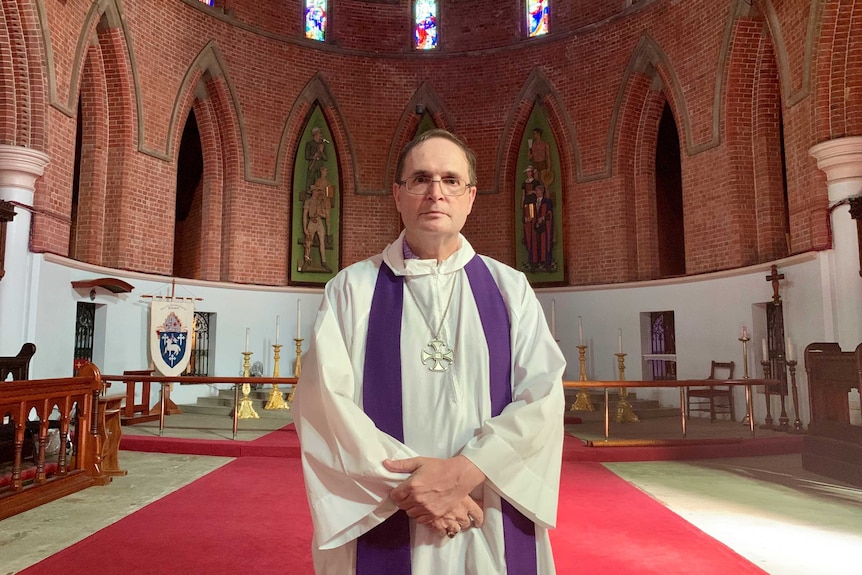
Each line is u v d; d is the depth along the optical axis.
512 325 1.63
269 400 11.73
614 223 13.16
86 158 11.27
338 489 1.41
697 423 10.23
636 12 12.69
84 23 10.27
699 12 11.45
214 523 4.49
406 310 1.60
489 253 14.51
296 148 14.54
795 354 9.29
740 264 10.77
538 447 1.45
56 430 6.57
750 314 10.34
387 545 1.42
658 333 12.75
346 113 14.68
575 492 5.59
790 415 9.43
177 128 12.46
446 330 1.58
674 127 14.84
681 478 6.26
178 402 12.12
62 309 9.68
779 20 9.58
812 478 6.27
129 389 9.84
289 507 4.98
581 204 13.70
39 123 9.20
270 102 13.95
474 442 1.39
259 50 13.76
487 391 1.51
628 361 12.52
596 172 13.45
